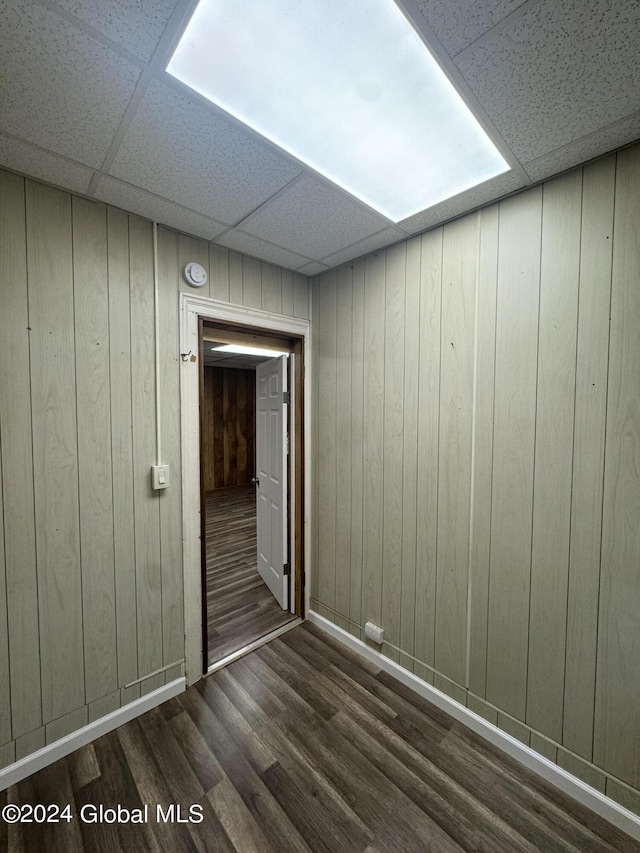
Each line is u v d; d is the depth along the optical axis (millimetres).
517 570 1599
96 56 950
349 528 2342
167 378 1878
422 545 1944
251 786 1470
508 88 1051
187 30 900
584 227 1382
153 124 1178
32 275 1480
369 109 1136
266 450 3105
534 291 1519
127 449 1756
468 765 1572
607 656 1372
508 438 1610
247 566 3557
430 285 1863
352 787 1470
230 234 1920
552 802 1430
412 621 2002
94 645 1682
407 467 2002
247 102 1103
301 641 2408
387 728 1748
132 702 1795
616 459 1335
